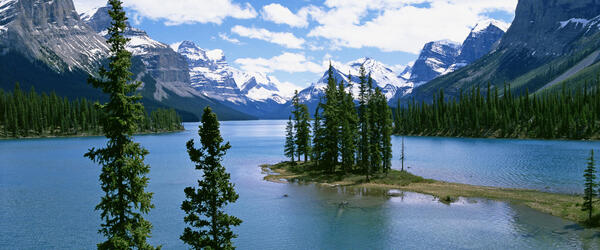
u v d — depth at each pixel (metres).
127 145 22.77
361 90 80.44
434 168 95.81
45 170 99.12
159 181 83.31
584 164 97.62
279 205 60.41
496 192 65.81
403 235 45.38
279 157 133.50
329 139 84.50
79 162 115.12
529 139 175.62
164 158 128.75
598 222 46.50
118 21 22.44
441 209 56.19
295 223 50.78
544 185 71.19
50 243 43.78
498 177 81.38
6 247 42.44
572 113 180.88
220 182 26.00
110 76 22.12
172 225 50.47
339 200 63.03
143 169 23.55
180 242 43.88
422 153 130.38
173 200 64.56
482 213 53.53
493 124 198.50
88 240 44.81
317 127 97.19
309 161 102.81
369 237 44.97
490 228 46.94
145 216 54.59
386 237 44.88
